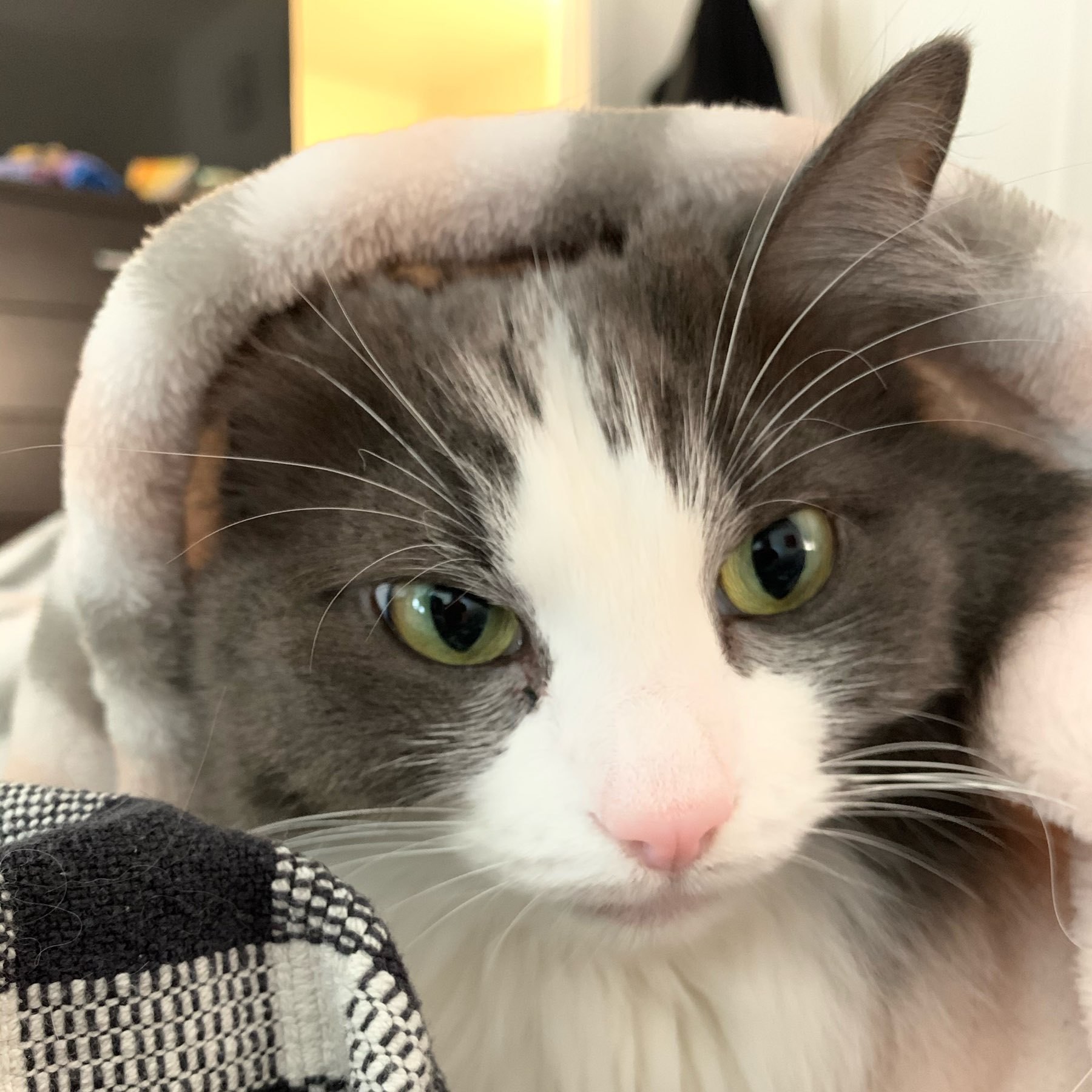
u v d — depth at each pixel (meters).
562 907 0.13
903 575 0.14
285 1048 0.09
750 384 0.14
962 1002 0.14
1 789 0.11
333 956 0.09
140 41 0.51
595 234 0.16
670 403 0.14
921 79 0.13
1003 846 0.15
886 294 0.15
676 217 0.16
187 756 0.15
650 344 0.14
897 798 0.15
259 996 0.09
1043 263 0.14
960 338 0.15
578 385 0.14
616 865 0.12
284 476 0.15
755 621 0.14
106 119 0.52
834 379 0.15
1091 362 0.14
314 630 0.14
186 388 0.15
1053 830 0.14
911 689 0.14
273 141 0.51
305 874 0.10
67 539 0.16
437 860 0.14
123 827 0.09
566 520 0.13
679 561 0.13
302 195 0.14
